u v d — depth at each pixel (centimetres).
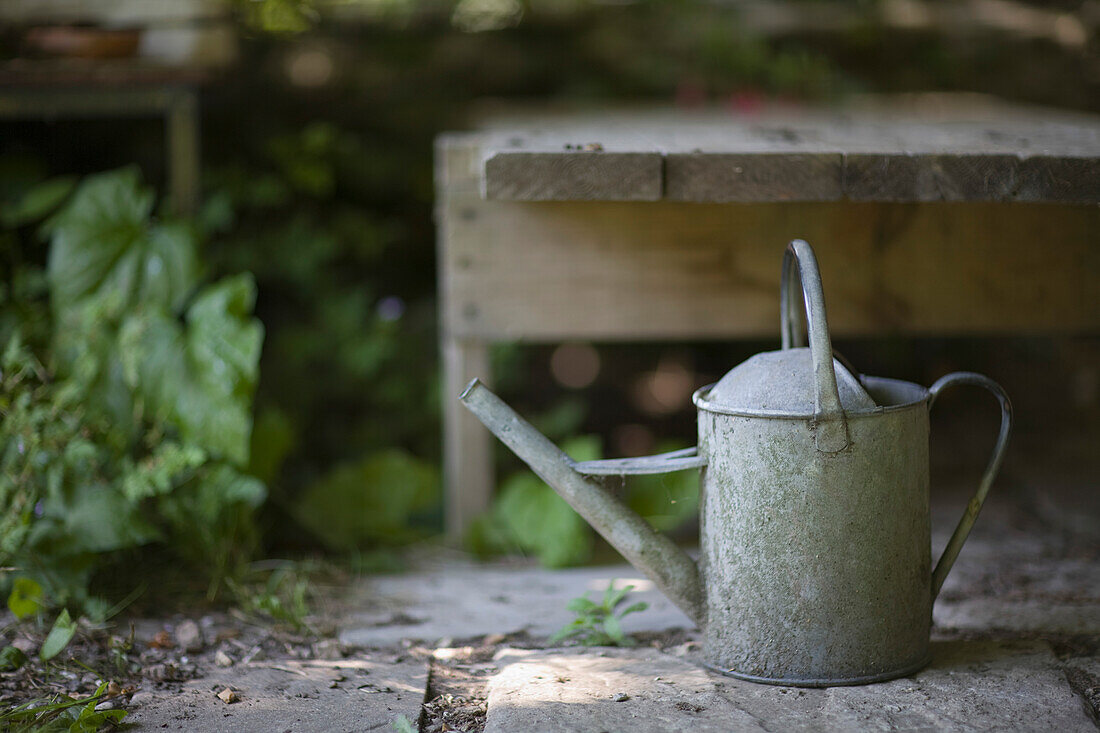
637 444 386
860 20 444
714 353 417
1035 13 445
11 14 321
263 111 393
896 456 245
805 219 294
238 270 368
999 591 281
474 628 274
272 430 311
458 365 304
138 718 244
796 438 243
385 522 314
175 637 268
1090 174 255
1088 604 275
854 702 243
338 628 274
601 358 415
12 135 349
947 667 252
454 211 296
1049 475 332
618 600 269
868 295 294
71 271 303
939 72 443
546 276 297
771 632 247
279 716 245
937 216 293
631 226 296
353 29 414
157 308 295
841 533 244
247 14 383
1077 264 294
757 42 438
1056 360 385
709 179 260
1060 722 238
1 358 290
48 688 252
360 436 368
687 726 238
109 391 289
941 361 394
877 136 288
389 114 407
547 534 302
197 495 286
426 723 246
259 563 296
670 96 430
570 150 262
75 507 274
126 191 309
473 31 429
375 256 397
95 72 308
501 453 353
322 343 372
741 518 246
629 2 441
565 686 249
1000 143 274
